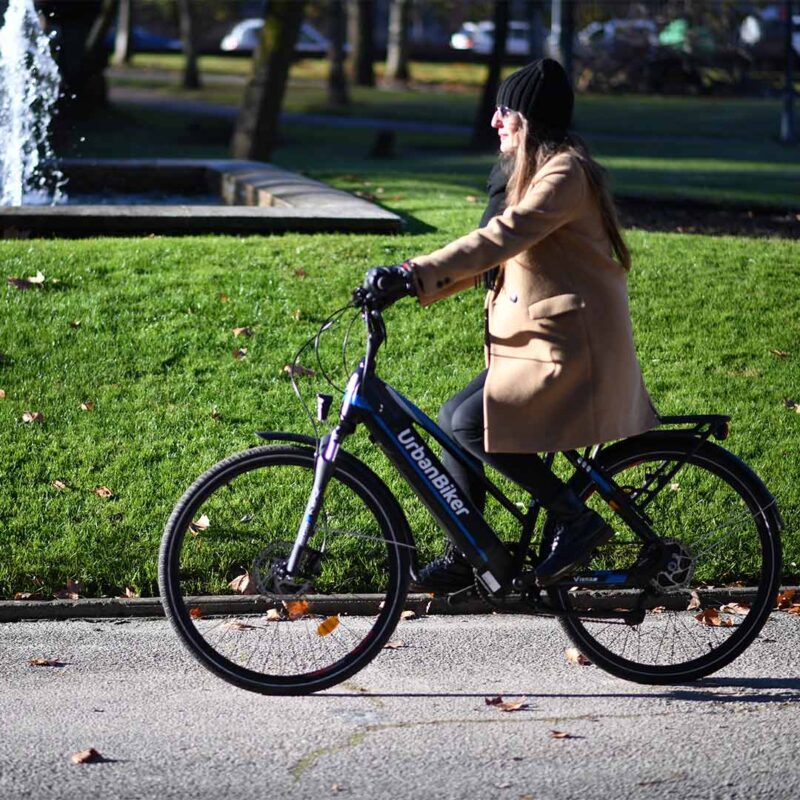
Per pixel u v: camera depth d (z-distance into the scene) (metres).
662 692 6.76
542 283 6.19
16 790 5.54
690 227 18.00
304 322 11.64
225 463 6.52
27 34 26.14
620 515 6.78
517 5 84.00
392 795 5.57
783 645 7.38
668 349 11.48
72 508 8.65
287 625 7.36
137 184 20.62
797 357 11.49
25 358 10.70
